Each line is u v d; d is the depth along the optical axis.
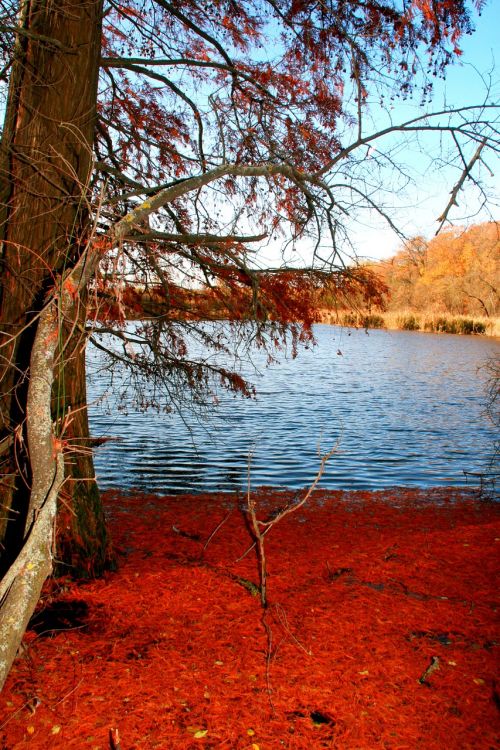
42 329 3.34
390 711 3.33
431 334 52.22
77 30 4.41
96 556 4.96
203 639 4.02
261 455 12.23
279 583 4.98
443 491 9.52
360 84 5.60
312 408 18.16
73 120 4.41
